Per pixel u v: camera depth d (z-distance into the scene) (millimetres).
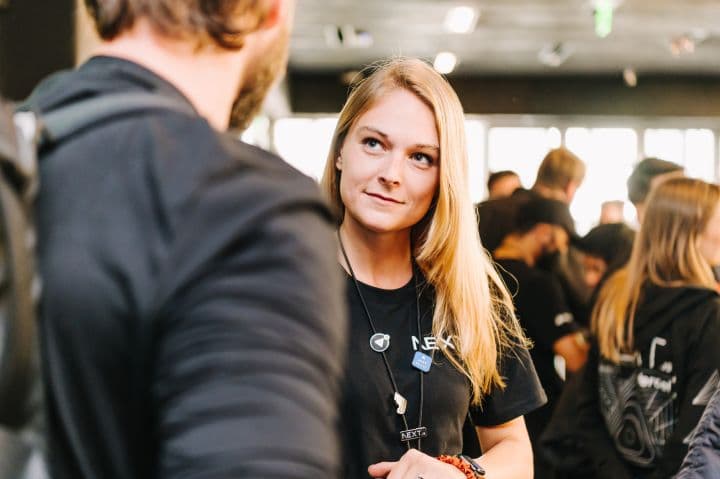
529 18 10945
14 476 556
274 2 736
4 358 558
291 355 574
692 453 1468
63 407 592
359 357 1519
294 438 559
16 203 578
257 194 604
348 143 1591
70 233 598
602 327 2707
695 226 2625
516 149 15266
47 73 3273
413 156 1568
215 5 690
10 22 3234
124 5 695
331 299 613
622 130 15289
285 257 592
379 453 1499
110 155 620
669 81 14648
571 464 2742
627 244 3643
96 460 603
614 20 11039
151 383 589
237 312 570
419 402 1535
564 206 4102
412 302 1585
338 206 1648
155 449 611
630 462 2627
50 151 632
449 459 1489
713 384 2473
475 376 1596
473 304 1596
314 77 14523
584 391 2773
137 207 598
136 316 578
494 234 3852
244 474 543
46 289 587
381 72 1614
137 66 687
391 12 10703
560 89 14734
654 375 2570
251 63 758
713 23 11094
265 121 15062
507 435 1710
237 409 553
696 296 2535
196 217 587
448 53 13094
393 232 1575
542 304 3564
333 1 10188
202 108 709
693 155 15281
